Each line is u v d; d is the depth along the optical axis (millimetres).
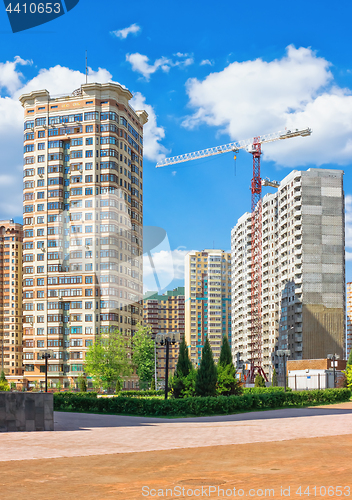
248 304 182125
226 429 22812
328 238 136875
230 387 41062
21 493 9344
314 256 135875
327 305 134625
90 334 89812
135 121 123375
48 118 119000
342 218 138250
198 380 39000
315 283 135000
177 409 32438
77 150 115812
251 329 179750
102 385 90750
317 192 137500
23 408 22125
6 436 20047
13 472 11742
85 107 116688
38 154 118812
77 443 17578
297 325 136750
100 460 13609
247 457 13922
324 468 11812
